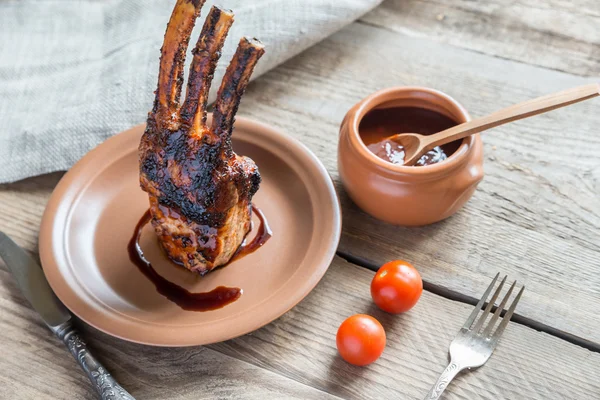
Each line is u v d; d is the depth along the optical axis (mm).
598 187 554
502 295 491
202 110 438
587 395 446
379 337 448
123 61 616
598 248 519
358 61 660
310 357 462
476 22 697
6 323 475
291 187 528
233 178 448
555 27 689
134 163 538
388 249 519
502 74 645
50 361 459
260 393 447
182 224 464
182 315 461
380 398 446
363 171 496
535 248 519
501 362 459
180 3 406
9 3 692
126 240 504
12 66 633
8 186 554
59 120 572
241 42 406
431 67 653
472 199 548
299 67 654
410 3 722
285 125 601
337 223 489
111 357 459
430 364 459
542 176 562
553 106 453
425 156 513
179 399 445
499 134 593
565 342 470
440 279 501
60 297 449
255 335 471
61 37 662
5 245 502
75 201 507
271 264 492
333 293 492
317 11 637
